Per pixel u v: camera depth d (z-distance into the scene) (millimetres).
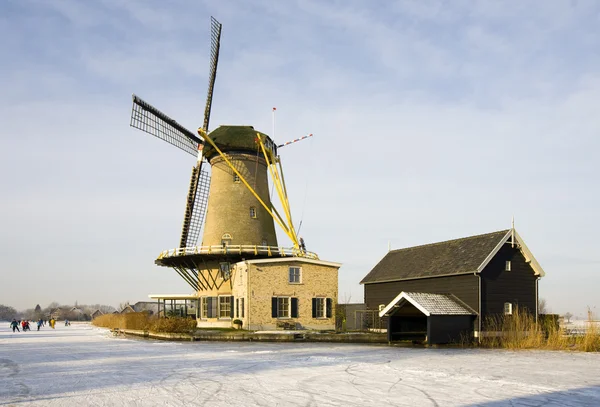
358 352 24562
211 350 25672
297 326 36500
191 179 43500
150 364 19656
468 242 33875
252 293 35531
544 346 27828
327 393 13219
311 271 37719
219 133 42156
